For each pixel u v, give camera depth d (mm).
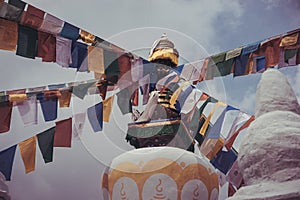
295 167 5156
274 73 6035
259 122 5523
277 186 5059
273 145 5262
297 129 5344
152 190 6785
